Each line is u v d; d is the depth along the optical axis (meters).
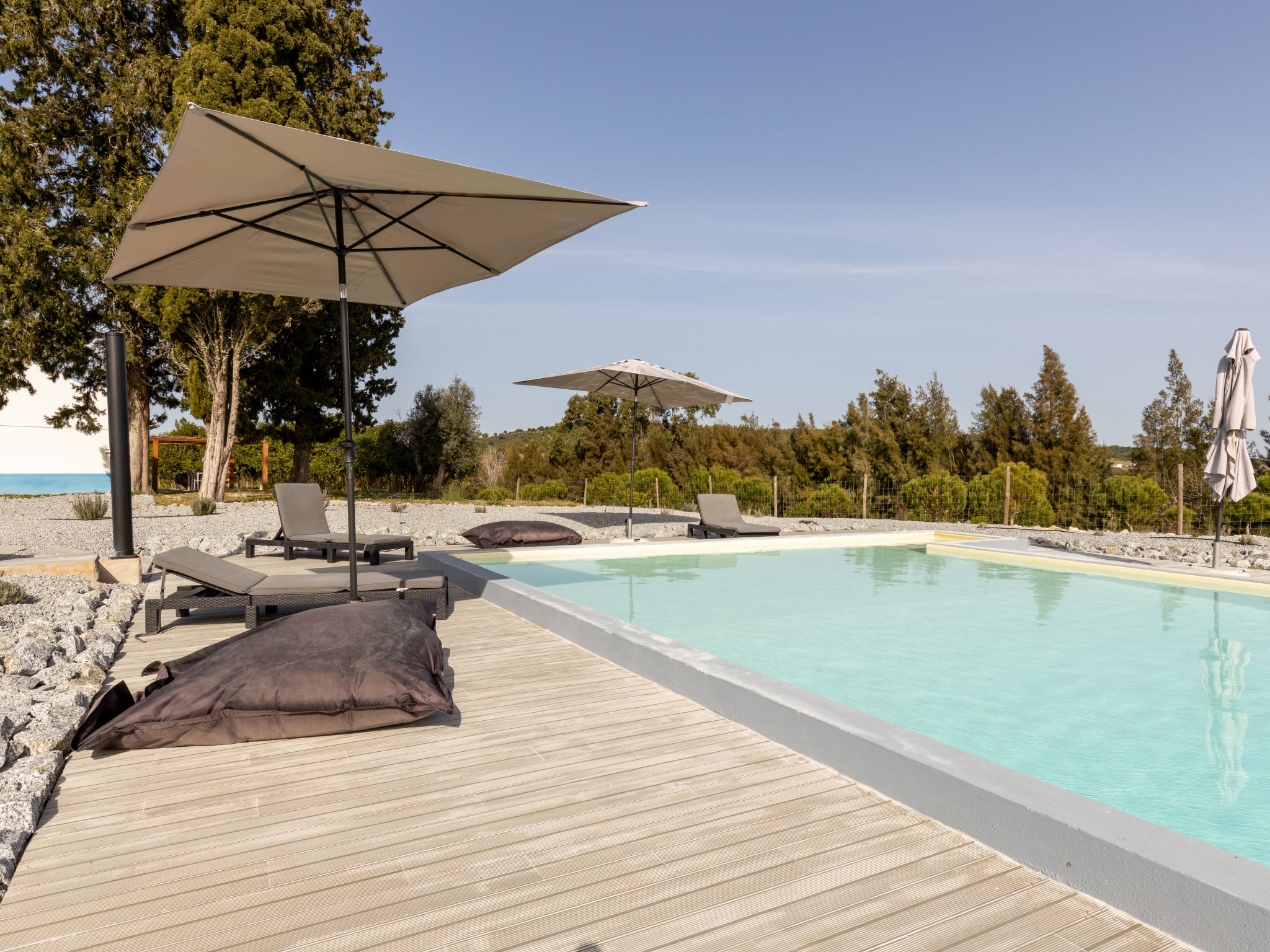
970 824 2.35
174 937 1.81
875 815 2.49
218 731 3.06
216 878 2.07
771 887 2.04
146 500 16.89
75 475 22.61
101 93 17.84
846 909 1.94
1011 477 16.05
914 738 2.72
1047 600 7.25
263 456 26.73
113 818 2.43
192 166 3.70
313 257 5.66
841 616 6.49
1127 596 7.47
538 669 4.20
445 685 3.73
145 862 2.16
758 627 6.06
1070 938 1.84
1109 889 1.98
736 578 8.52
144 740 2.99
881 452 25.28
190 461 28.19
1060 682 4.59
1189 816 2.92
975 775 2.40
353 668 3.23
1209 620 6.35
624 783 2.72
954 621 6.30
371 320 22.30
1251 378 7.95
